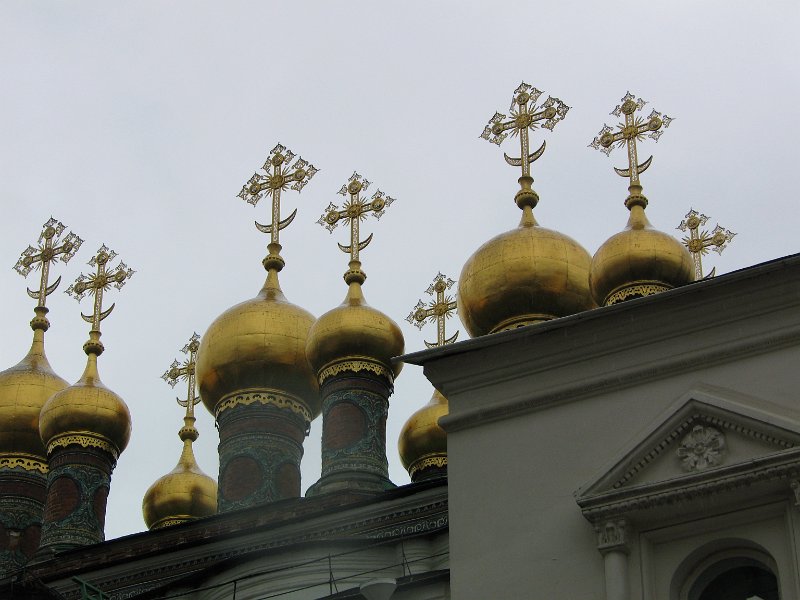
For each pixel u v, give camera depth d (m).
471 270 44.22
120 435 46.31
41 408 48.22
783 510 23.52
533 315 43.41
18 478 47.56
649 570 24.03
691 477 23.86
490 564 25.12
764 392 24.41
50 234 53.03
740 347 24.91
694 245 48.78
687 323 25.50
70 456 45.38
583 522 24.75
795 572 22.98
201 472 49.22
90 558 38.81
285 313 46.06
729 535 23.81
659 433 24.50
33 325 51.34
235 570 34.19
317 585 31.80
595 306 43.72
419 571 33.00
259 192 49.75
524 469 25.69
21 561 46.06
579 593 24.23
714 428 24.33
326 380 43.81
